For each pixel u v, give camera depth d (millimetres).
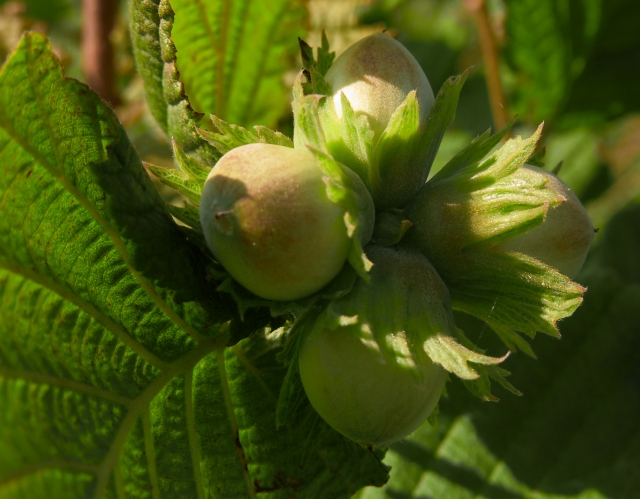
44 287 137
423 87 151
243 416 155
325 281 137
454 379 199
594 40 229
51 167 136
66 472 133
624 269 221
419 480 193
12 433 127
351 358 135
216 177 134
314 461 157
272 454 156
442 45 296
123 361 146
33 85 132
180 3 174
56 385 136
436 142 148
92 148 137
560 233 146
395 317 137
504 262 143
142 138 219
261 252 132
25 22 246
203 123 190
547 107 242
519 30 228
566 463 193
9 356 130
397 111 143
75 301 141
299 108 141
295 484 157
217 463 153
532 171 144
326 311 137
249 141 147
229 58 184
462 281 145
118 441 143
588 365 199
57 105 134
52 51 131
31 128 133
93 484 138
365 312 137
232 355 154
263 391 156
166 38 157
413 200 148
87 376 140
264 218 131
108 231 142
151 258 138
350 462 158
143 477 145
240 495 155
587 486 190
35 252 136
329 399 137
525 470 192
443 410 197
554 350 200
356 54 150
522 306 144
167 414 149
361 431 137
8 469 124
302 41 156
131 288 145
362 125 143
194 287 140
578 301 141
